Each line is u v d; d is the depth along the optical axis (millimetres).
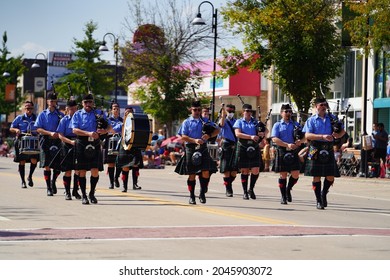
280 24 36969
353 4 32406
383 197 24719
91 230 14266
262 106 55562
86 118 19312
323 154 19500
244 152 21891
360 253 12289
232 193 22875
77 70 76188
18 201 19781
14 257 11414
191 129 19609
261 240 13375
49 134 21484
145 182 29125
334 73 37875
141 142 22656
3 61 86812
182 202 20234
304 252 12242
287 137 20609
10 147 66000
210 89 57281
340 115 44812
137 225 15141
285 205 20422
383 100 41438
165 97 52312
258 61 38000
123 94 89312
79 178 19344
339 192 26250
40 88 99625
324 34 37281
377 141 33250
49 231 14055
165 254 11828
